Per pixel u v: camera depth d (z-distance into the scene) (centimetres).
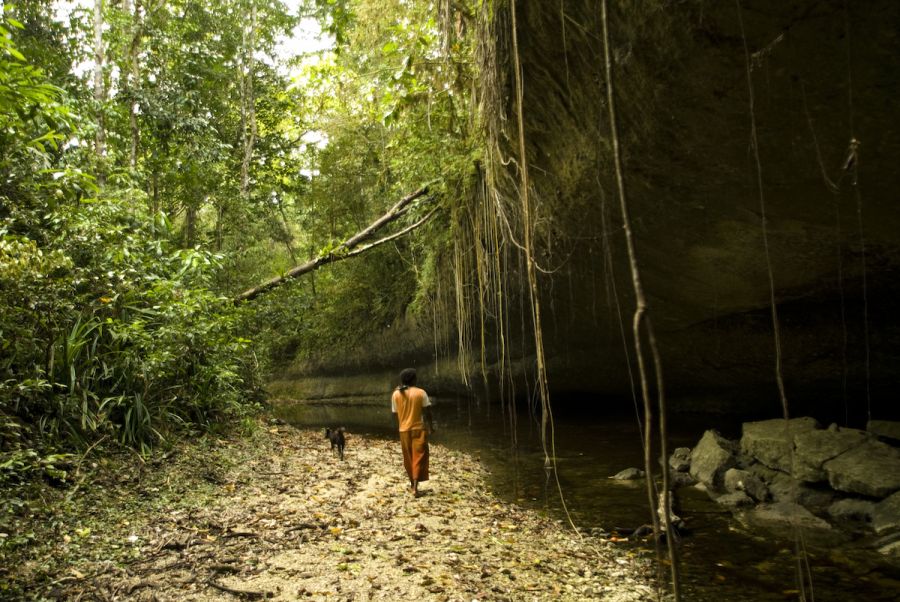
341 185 1756
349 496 573
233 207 1573
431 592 356
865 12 331
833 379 888
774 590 383
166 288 732
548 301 1052
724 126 461
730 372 1037
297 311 1535
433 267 1278
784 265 686
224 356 846
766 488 621
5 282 489
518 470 802
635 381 1238
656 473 754
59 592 324
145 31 1412
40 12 1303
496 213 778
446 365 1698
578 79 512
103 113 1119
